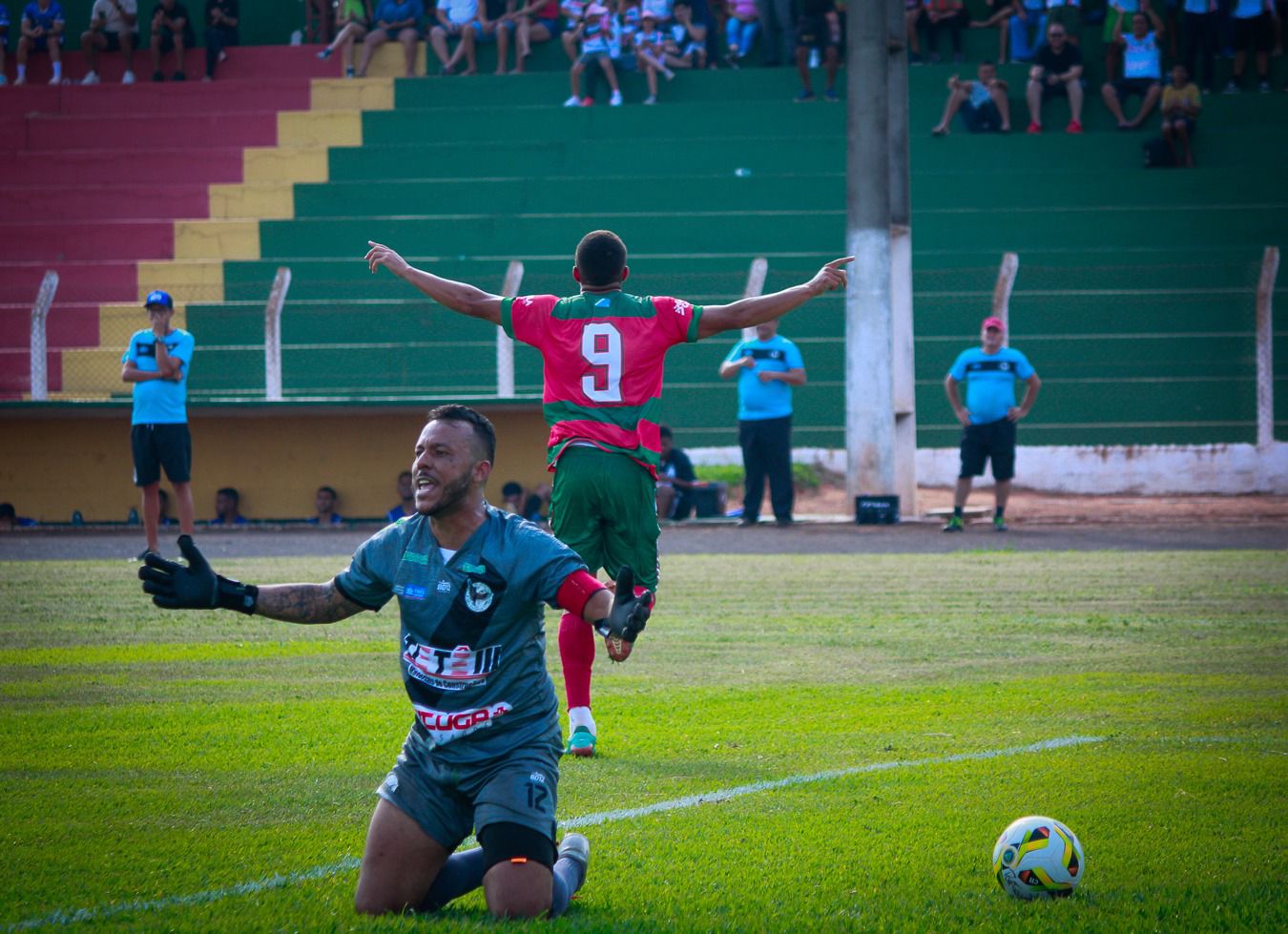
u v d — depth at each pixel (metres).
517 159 49.28
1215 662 14.60
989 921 6.60
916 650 15.51
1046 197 46.81
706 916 6.68
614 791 9.48
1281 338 43.00
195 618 18.30
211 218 48.66
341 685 13.63
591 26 50.47
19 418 33.47
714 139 49.03
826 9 50.09
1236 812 8.79
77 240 47.38
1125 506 36.53
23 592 20.61
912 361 34.56
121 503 33.88
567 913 6.76
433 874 6.84
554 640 17.41
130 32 53.22
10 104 52.28
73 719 11.90
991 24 51.59
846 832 8.39
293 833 8.44
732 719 11.91
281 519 34.09
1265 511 34.19
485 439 6.83
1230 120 48.91
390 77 52.69
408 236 46.91
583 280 11.18
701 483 33.59
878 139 32.94
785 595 20.08
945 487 40.78
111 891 7.19
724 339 42.50
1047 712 12.10
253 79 53.28
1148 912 6.74
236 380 41.44
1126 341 42.66
